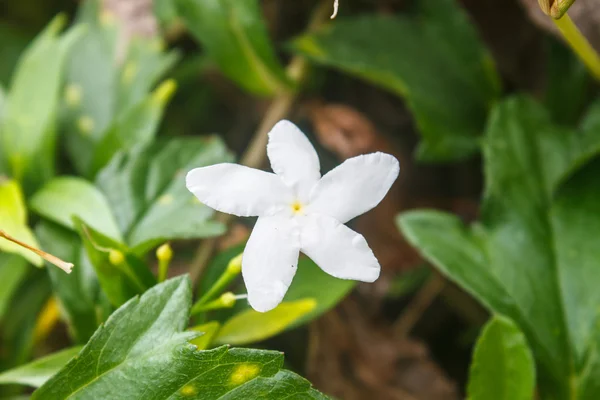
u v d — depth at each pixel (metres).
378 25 0.35
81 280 0.30
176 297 0.26
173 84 0.33
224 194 0.26
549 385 0.30
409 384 0.35
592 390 0.30
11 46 0.40
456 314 0.38
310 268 0.30
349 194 0.26
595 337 0.30
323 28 0.35
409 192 0.39
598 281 0.31
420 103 0.34
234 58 0.35
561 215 0.32
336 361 0.35
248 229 0.35
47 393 0.26
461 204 0.39
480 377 0.29
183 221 0.30
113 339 0.26
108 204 0.31
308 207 0.26
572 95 0.35
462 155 0.35
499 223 0.32
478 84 0.36
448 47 0.36
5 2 0.42
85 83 0.35
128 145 0.32
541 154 0.33
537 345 0.30
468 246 0.31
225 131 0.43
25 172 0.33
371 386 0.35
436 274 0.36
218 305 0.28
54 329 0.35
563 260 0.31
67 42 0.33
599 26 0.33
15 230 0.30
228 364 0.26
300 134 0.26
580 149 0.33
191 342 0.27
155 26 0.36
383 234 0.38
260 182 0.26
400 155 0.39
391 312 0.38
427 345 0.38
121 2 0.36
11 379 0.27
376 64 0.35
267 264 0.25
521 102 0.34
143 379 0.26
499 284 0.31
